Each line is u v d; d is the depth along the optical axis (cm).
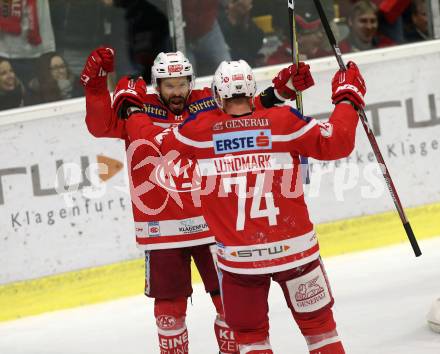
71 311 1565
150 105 1093
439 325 1157
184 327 1113
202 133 909
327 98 1738
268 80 1716
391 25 1828
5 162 1574
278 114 904
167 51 1700
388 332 1198
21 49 1631
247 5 1731
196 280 1638
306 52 1777
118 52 1686
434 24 1809
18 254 1579
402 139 1761
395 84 1756
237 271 909
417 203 1767
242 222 899
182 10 1698
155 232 1092
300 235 907
